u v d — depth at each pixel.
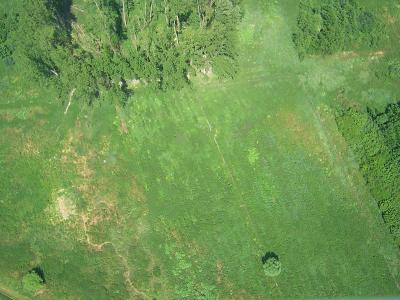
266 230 71.56
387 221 71.62
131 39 79.88
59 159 75.25
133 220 71.62
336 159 76.31
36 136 77.00
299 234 71.44
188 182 74.31
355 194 74.19
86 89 73.12
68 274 68.25
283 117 79.31
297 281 68.81
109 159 75.50
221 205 72.94
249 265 69.50
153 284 68.00
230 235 71.12
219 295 67.62
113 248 69.94
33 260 68.94
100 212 72.12
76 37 75.38
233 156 76.19
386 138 76.19
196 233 71.06
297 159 76.31
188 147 76.62
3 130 77.62
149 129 77.69
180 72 75.69
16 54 75.56
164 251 69.88
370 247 71.00
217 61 77.94
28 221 71.56
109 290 67.44
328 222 72.31
